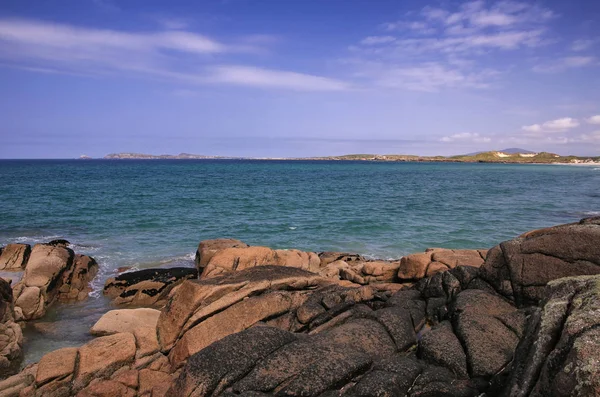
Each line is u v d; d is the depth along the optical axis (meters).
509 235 34.50
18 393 11.11
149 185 79.12
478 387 8.36
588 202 58.03
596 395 5.02
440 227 37.91
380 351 10.23
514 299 12.32
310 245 31.12
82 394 10.75
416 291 15.17
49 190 65.44
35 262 19.80
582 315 6.11
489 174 139.38
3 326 14.44
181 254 27.77
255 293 13.21
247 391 8.16
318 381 8.34
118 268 24.45
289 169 171.88
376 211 47.72
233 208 48.94
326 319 12.41
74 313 18.38
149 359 12.26
